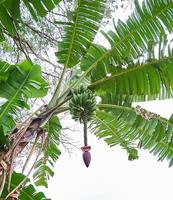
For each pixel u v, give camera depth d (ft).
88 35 13.12
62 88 13.60
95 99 12.01
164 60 12.73
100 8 12.85
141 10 13.01
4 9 10.69
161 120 13.35
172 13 12.75
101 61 13.35
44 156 14.97
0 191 10.11
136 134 14.66
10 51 20.47
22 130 11.09
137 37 13.08
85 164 10.45
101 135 15.49
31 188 12.00
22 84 11.44
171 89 12.89
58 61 13.28
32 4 10.84
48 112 11.87
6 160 10.45
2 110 11.76
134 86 13.07
